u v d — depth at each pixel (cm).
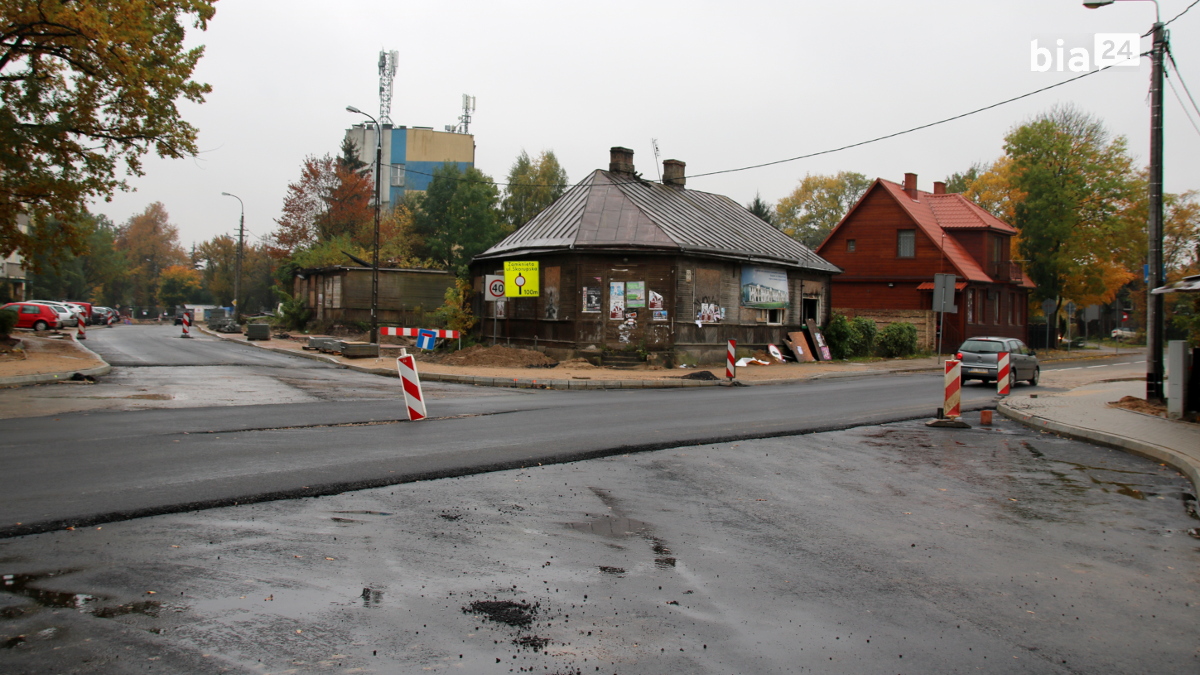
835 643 429
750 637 433
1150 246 1617
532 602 477
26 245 2108
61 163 1988
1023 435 1323
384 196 8188
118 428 1072
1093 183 4675
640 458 977
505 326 2839
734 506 749
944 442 1219
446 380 2141
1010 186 5184
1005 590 529
